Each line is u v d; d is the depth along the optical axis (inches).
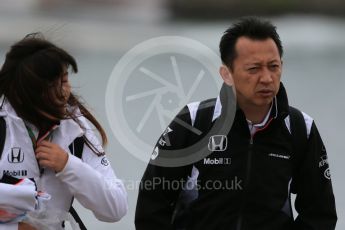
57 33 548.4
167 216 525.7
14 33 5477.4
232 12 7145.7
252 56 499.2
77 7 6392.7
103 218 492.7
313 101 3184.1
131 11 6599.4
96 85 3223.4
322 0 7352.4
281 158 519.5
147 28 6348.4
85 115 503.2
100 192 478.3
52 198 486.3
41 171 482.6
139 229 529.3
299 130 523.8
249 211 514.6
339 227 1229.1
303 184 532.7
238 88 507.8
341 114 2743.6
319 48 6087.6
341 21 7288.4
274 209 514.6
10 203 465.4
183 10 6973.4
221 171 515.8
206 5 7057.1
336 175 1640.0
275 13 7219.5
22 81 471.5
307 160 527.2
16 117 476.1
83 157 494.3
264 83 499.8
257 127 516.7
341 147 1984.5
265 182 515.5
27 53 478.6
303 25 6973.4
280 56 510.6
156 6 6889.8
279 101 518.9
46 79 470.9
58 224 488.4
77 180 473.7
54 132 488.1
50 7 6161.4
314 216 534.3
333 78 4252.0
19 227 476.1
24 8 6087.6
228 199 514.6
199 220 523.2
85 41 5551.2
